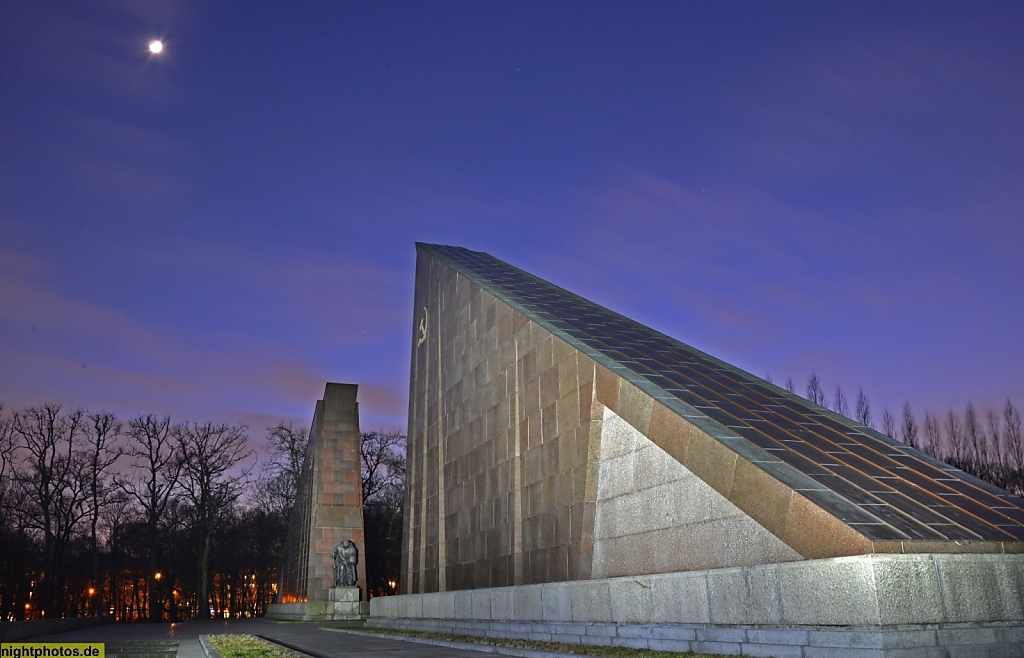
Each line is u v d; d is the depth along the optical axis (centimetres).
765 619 1044
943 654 898
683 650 1184
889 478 1170
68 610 6931
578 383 1723
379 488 5931
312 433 4588
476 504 2272
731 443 1229
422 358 3014
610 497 1568
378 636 2320
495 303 2277
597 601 1420
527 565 1889
